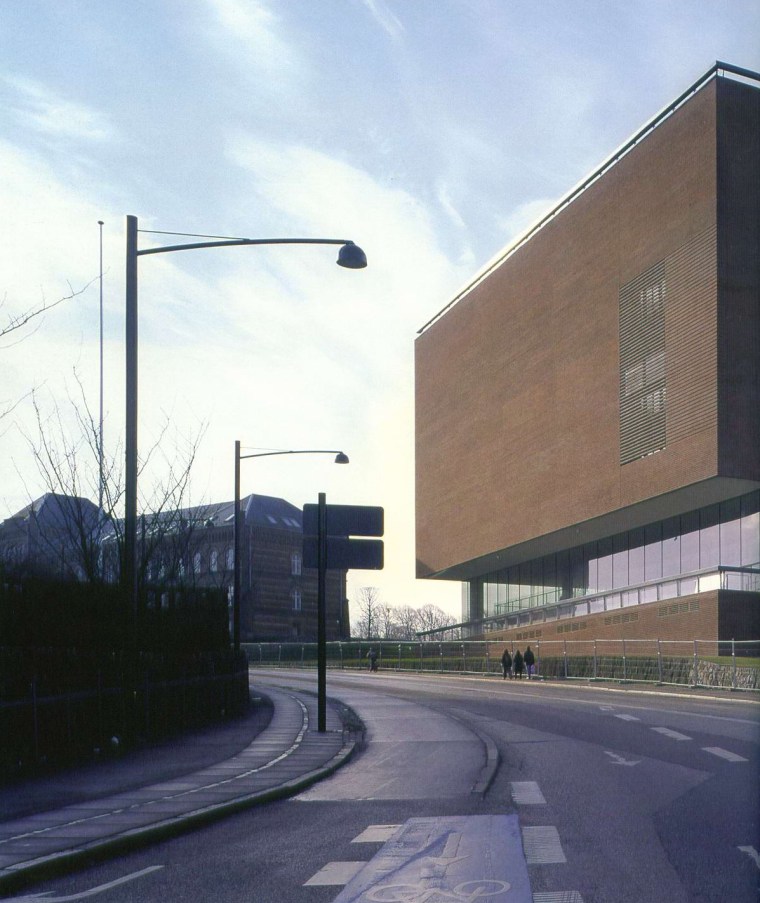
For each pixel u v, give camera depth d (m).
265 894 8.10
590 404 55.72
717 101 47.44
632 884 8.02
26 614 17.27
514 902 7.56
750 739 19.25
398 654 67.19
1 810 12.11
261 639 99.88
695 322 47.62
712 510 52.00
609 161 55.31
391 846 9.91
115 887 8.52
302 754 18.00
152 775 15.28
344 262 18.89
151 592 24.47
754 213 47.69
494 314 66.50
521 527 62.31
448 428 72.38
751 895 7.58
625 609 56.69
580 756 17.55
